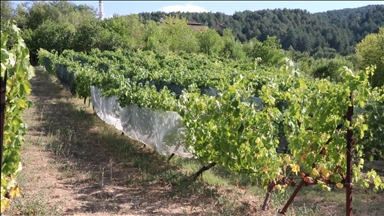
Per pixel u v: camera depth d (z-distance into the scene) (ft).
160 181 21.21
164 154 23.84
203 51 155.84
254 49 135.23
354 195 21.09
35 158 24.12
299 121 14.69
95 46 123.65
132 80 42.34
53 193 18.30
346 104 12.31
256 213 16.97
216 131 17.75
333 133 12.89
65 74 58.49
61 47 128.67
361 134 13.04
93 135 32.14
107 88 34.50
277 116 15.98
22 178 19.44
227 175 23.53
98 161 24.76
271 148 15.72
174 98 24.86
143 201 18.21
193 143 20.06
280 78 36.65
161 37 152.97
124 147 28.02
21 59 10.12
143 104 25.35
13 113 10.41
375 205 19.13
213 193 19.49
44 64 91.45
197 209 17.49
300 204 19.08
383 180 23.90
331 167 13.53
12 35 10.89
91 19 170.81
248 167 16.87
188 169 23.95
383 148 23.36
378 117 23.02
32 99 51.62
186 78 39.37
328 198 20.07
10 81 10.14
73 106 47.09
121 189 19.72
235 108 15.96
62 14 183.42
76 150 26.99
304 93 14.42
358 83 11.85
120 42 125.70
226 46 160.15
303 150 13.87
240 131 16.21
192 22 345.51
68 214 15.92
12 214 14.97
